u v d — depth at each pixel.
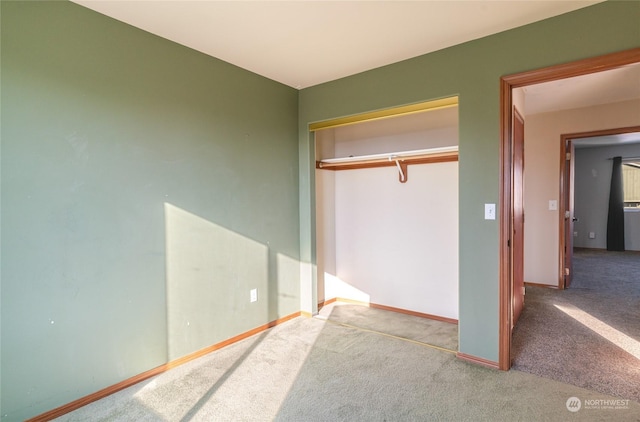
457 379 2.36
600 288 4.58
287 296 3.54
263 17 2.20
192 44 2.58
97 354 2.18
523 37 2.32
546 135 4.61
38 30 1.90
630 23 1.99
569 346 2.85
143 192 2.38
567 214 4.68
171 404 2.12
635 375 2.38
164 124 2.49
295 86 3.52
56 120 1.98
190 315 2.68
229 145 2.94
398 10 2.12
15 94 1.83
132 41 2.30
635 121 4.05
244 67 3.02
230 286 2.97
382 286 3.94
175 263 2.57
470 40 2.52
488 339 2.53
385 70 2.98
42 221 1.94
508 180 2.44
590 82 3.37
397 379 2.37
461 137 2.59
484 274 2.53
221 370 2.52
